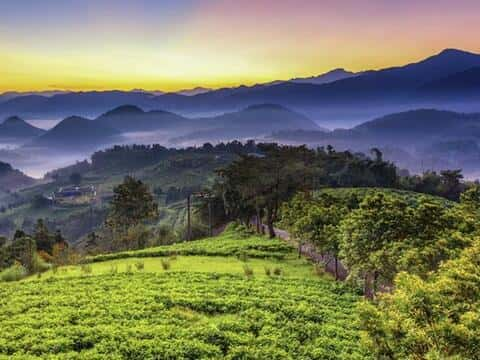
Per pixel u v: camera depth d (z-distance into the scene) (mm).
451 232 29109
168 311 27922
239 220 95125
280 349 23078
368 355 22484
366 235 31891
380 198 33500
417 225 30891
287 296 32969
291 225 55875
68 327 24656
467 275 17328
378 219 31812
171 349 22141
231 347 23047
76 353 21453
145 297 30703
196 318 27312
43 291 33500
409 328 15836
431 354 14508
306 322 27312
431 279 21516
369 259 31453
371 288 35781
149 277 38938
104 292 32625
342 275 43844
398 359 16031
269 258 53375
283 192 78000
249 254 54469
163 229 99500
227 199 89875
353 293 36312
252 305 29844
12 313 27922
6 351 21938
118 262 52812
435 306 15672
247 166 78438
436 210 31453
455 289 16422
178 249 58438
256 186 77938
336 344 24109
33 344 22500
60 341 22609
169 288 34156
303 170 79000
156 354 21703
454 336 14602
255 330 25875
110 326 24797
